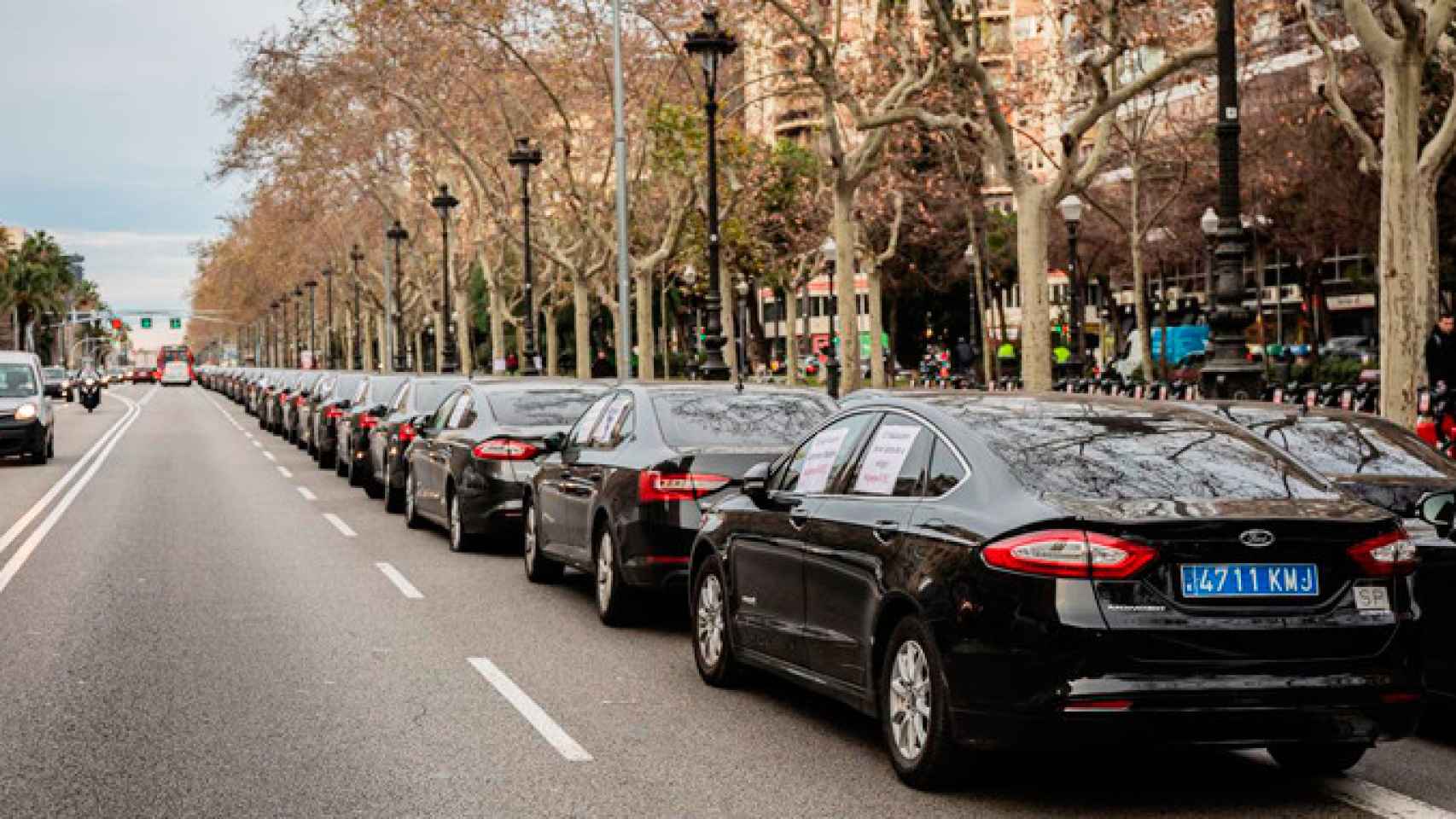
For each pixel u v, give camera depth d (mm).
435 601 13625
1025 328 28562
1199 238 60312
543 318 105875
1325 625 6590
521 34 47500
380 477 24188
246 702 9305
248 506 23641
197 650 11125
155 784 7379
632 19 46844
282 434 48625
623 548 11789
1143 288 46312
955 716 6836
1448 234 46656
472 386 18531
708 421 12312
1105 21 26234
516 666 10531
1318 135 47156
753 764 7785
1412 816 6828
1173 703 6430
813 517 8367
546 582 14867
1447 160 25188
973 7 26812
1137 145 46219
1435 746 8375
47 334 175375
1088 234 65375
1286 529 6590
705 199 54625
